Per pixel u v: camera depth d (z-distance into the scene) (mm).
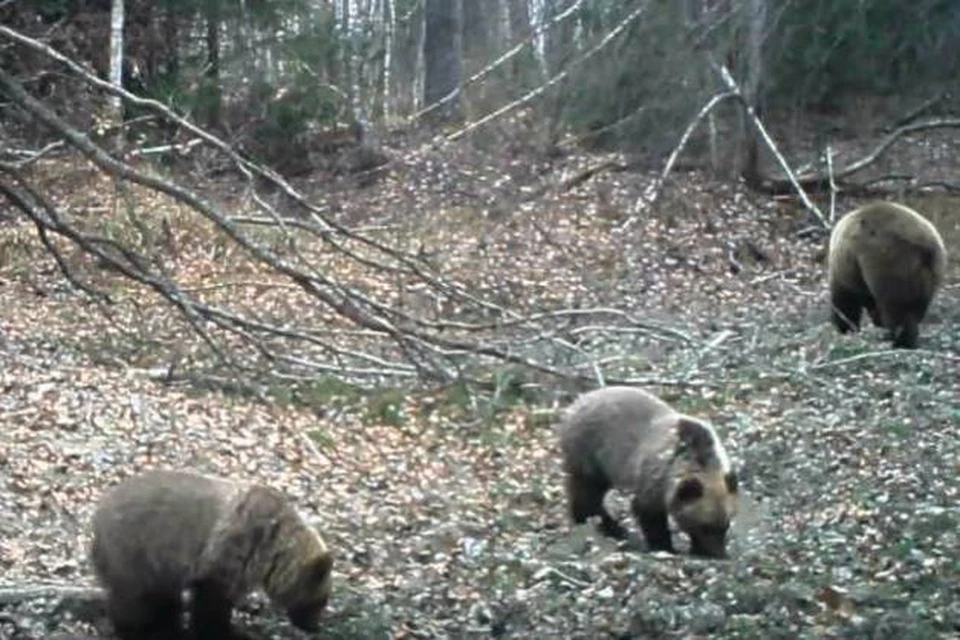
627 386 14148
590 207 25781
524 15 34531
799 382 16234
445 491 13586
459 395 15836
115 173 7797
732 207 26172
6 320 18094
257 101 27000
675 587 9992
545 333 14477
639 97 28938
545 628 9547
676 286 23000
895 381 16266
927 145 30297
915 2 31469
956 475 12672
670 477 10727
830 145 30219
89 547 10328
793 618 9328
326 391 16094
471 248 23688
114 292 19391
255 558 8250
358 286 20266
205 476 8781
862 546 10867
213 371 16531
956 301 21469
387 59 35531
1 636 8930
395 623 9531
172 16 27531
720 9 28562
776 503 12383
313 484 13609
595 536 11695
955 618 9250
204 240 21328
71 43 25797
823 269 24219
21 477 12734
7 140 19500
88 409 14773
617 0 29578
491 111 29984
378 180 26906
